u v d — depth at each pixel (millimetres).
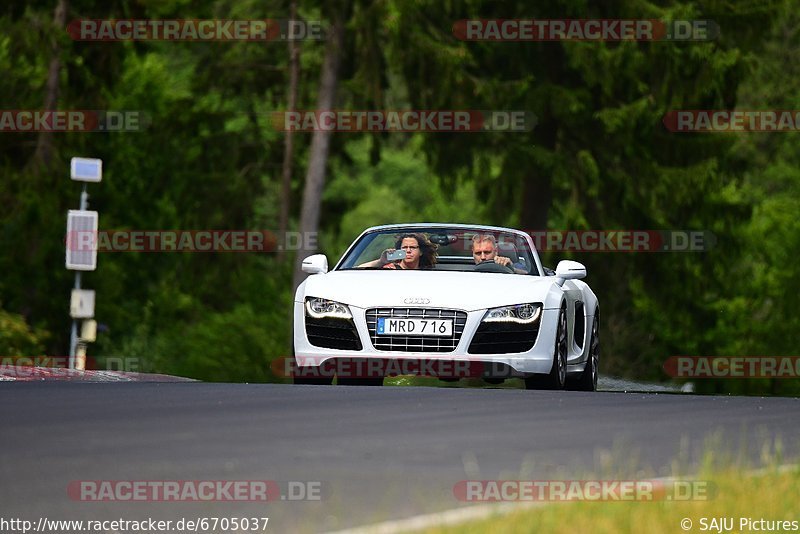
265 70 144000
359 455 27953
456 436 31281
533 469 26594
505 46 141750
